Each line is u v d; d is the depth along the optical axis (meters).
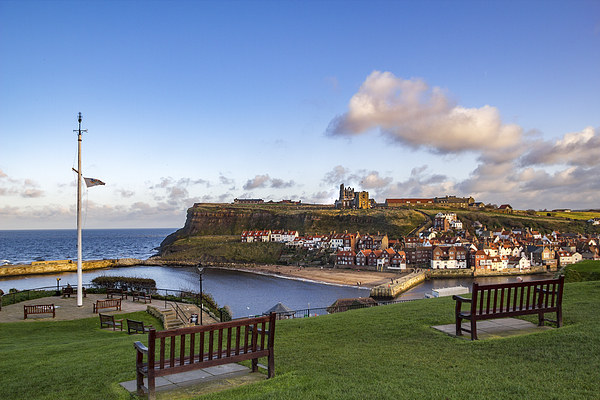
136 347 8.35
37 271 116.44
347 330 14.41
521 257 140.50
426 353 10.71
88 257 195.25
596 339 10.85
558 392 7.55
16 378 10.32
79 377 9.99
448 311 17.03
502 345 10.94
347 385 8.20
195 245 198.62
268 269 140.00
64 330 23.84
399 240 177.50
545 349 10.31
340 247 167.75
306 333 14.35
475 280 121.00
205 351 12.69
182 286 101.56
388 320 15.73
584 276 38.03
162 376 8.67
